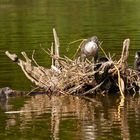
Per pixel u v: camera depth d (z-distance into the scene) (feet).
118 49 85.40
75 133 47.91
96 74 62.13
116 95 61.82
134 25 114.62
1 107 57.41
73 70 62.49
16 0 185.98
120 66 62.54
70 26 118.01
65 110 55.72
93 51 61.98
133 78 63.05
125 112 54.34
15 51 88.69
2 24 125.29
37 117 53.26
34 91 63.00
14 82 66.74
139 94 62.03
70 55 81.61
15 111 55.62
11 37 104.99
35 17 136.46
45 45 93.71
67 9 153.48
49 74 63.93
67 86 62.64
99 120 51.72
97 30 109.91
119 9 147.84
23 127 50.01
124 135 46.98
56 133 48.01
